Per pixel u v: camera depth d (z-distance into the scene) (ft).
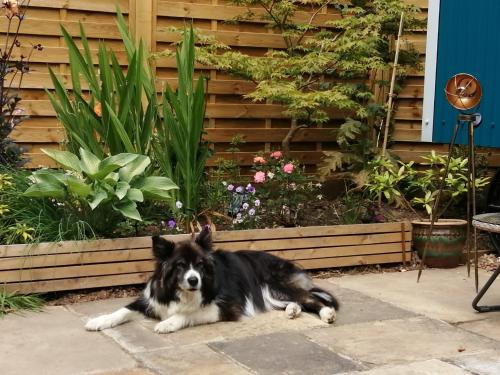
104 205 8.42
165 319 7.11
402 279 9.28
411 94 12.37
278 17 11.82
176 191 9.45
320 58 10.65
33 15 10.76
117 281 8.33
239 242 9.04
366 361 6.09
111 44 11.30
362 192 11.29
